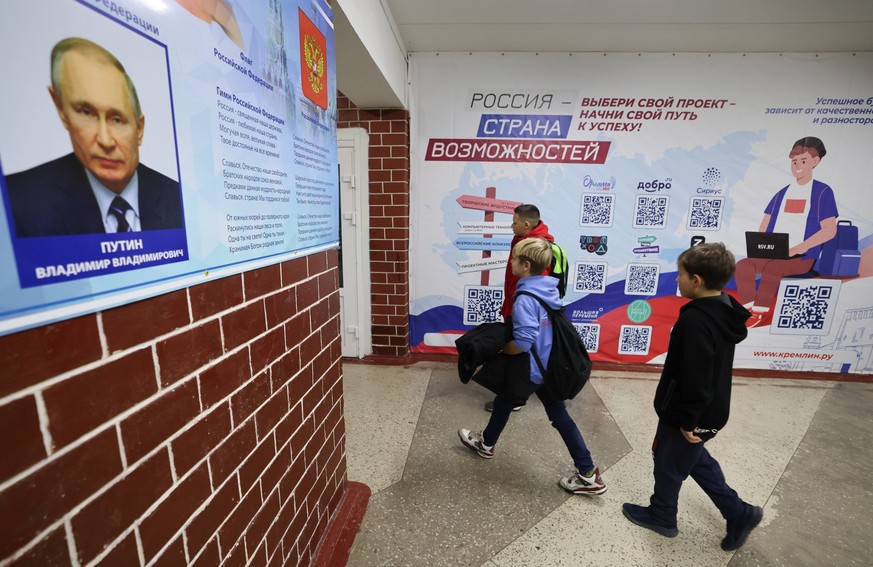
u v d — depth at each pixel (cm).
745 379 319
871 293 311
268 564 109
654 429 246
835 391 299
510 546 159
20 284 45
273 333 107
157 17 63
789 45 276
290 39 110
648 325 331
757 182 304
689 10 234
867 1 221
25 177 45
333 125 147
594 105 300
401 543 159
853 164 296
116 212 58
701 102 295
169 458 71
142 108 61
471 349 185
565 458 216
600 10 236
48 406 50
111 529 60
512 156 312
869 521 174
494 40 278
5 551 46
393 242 323
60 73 49
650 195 311
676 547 159
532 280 176
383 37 221
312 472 139
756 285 318
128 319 61
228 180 84
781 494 191
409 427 244
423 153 315
